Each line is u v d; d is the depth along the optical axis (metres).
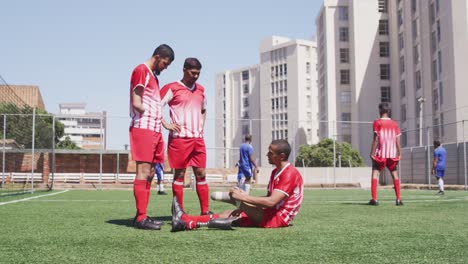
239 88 116.62
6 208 7.50
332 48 67.06
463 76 40.00
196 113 5.43
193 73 5.38
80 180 27.08
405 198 11.48
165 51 4.95
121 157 30.00
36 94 58.06
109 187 22.09
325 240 3.64
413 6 51.28
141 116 4.85
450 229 4.38
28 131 17.64
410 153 28.92
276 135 27.45
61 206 8.05
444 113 42.25
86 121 159.88
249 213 4.50
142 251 3.16
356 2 64.56
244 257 2.93
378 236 3.88
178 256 2.97
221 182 23.94
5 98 19.38
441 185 14.90
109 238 3.81
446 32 41.97
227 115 117.19
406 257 2.94
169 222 5.24
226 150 25.77
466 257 2.94
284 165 4.55
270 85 102.56
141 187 4.68
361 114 63.41
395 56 61.38
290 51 98.44
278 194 4.44
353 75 64.81
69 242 3.59
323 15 69.56
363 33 64.12
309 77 97.88
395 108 60.59
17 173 21.44
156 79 5.04
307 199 11.23
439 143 14.96
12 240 3.71
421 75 47.72
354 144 64.38
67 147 41.00
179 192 5.43
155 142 4.90
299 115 96.00
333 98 66.50
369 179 27.88
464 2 40.25
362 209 7.19
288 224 4.64
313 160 57.03
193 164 5.48
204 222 4.39
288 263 2.74
